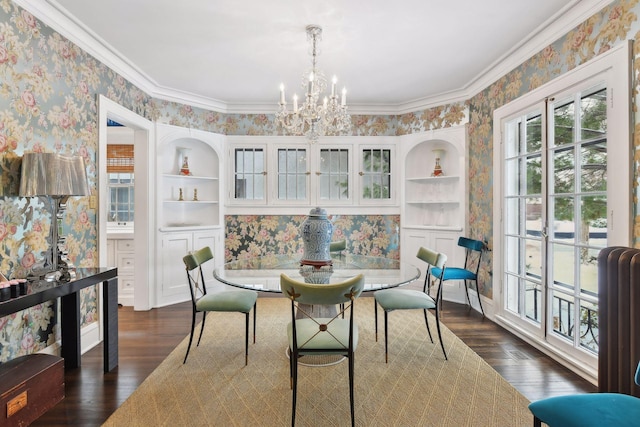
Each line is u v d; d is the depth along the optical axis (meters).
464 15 2.61
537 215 3.03
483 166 3.90
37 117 2.44
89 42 2.94
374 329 3.34
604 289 1.98
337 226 4.90
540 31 2.81
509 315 3.38
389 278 2.56
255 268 2.93
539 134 3.00
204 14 2.59
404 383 2.33
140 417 1.95
